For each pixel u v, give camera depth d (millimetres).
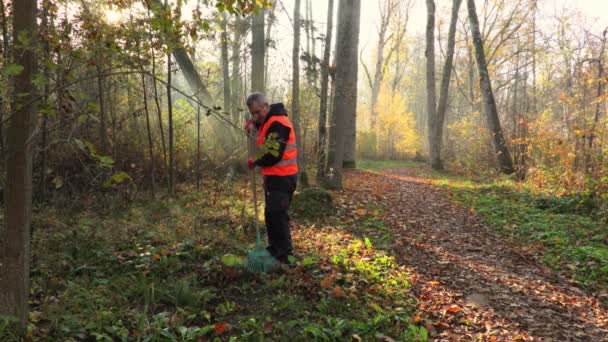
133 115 8016
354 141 18125
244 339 2979
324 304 3615
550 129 12016
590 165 9875
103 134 6984
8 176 2531
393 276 4574
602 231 7121
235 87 13625
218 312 3367
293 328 3250
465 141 22875
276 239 4445
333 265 4621
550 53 24000
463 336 3516
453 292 4449
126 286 3648
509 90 26984
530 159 13398
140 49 6910
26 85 2506
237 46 12477
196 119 9914
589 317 4098
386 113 35094
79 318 2951
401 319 3576
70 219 5484
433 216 8500
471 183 14766
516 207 9234
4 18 5066
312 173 14469
